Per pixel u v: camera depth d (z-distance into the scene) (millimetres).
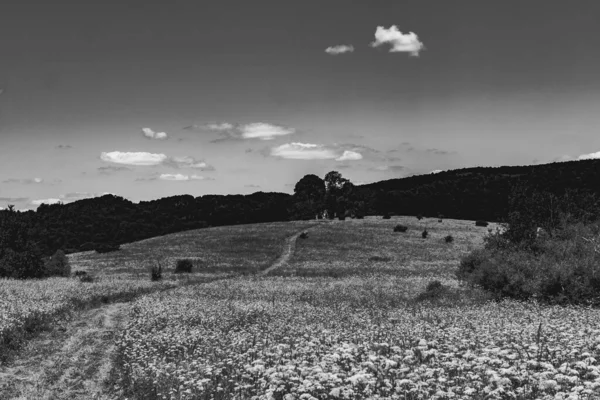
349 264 75250
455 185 175125
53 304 31297
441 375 9688
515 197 49250
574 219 44562
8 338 21328
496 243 47906
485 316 22672
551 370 9023
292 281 54594
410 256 83938
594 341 12195
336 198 149000
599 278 30438
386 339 14977
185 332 21281
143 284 51875
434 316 23547
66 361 18844
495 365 10188
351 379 8516
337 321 23250
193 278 60812
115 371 16656
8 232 59531
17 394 14523
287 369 9719
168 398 11828
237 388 10344
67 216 135000
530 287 32375
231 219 164375
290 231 113938
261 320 25031
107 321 29328
